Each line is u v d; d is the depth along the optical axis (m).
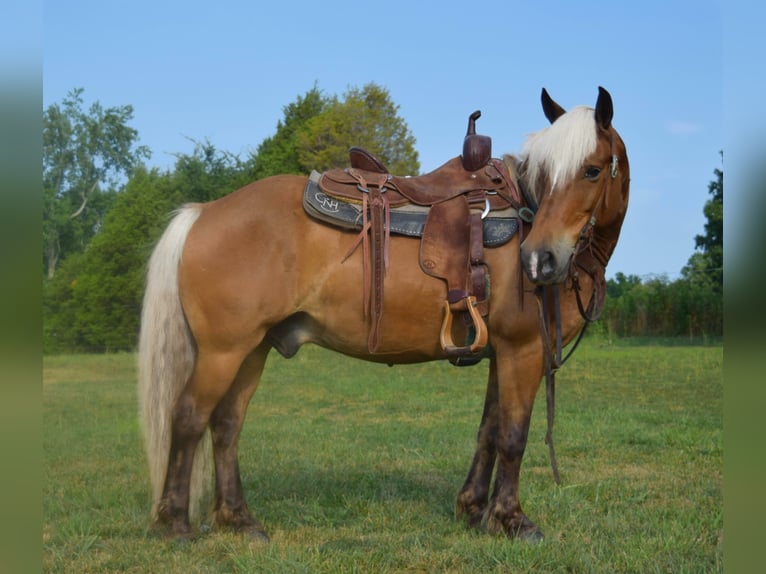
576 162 3.18
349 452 5.55
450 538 3.49
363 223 3.38
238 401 3.68
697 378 10.39
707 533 3.52
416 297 3.38
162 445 3.42
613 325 18.86
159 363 3.40
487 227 3.41
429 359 3.57
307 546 3.37
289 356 3.62
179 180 19.33
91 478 4.80
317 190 3.43
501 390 3.47
